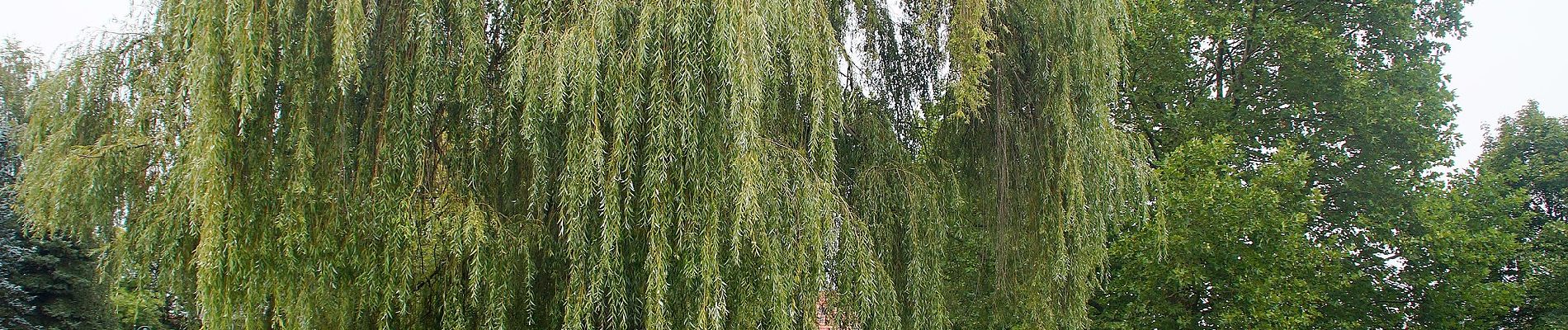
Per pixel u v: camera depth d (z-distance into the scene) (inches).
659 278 193.2
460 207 196.7
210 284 184.7
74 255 544.1
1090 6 256.7
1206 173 413.4
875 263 235.6
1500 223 470.0
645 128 199.6
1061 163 257.1
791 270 207.6
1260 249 404.8
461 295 213.8
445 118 209.9
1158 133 490.6
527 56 192.7
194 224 192.2
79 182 219.9
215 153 184.9
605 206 190.5
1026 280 275.3
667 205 197.2
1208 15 469.1
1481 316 462.3
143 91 223.1
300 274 199.9
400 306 204.4
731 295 209.8
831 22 254.2
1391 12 453.7
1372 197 462.0
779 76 208.1
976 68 243.4
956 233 277.0
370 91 203.0
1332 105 453.1
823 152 220.5
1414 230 457.1
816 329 210.4
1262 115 468.8
